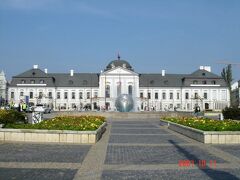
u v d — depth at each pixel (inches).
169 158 551.8
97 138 784.9
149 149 659.4
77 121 912.9
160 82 5147.6
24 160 525.0
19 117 1080.2
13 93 4975.4
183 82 5137.8
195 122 981.8
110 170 456.4
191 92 5088.6
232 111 1617.9
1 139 764.6
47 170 454.9
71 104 5012.3
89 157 558.3
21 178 408.2
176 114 2144.4
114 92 4960.6
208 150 645.3
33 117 1104.2
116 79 4975.4
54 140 754.2
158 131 1105.4
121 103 2322.8
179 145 722.2
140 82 5128.0
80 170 455.8
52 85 4980.3
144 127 1302.9
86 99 5032.0
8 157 550.6
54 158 545.6
